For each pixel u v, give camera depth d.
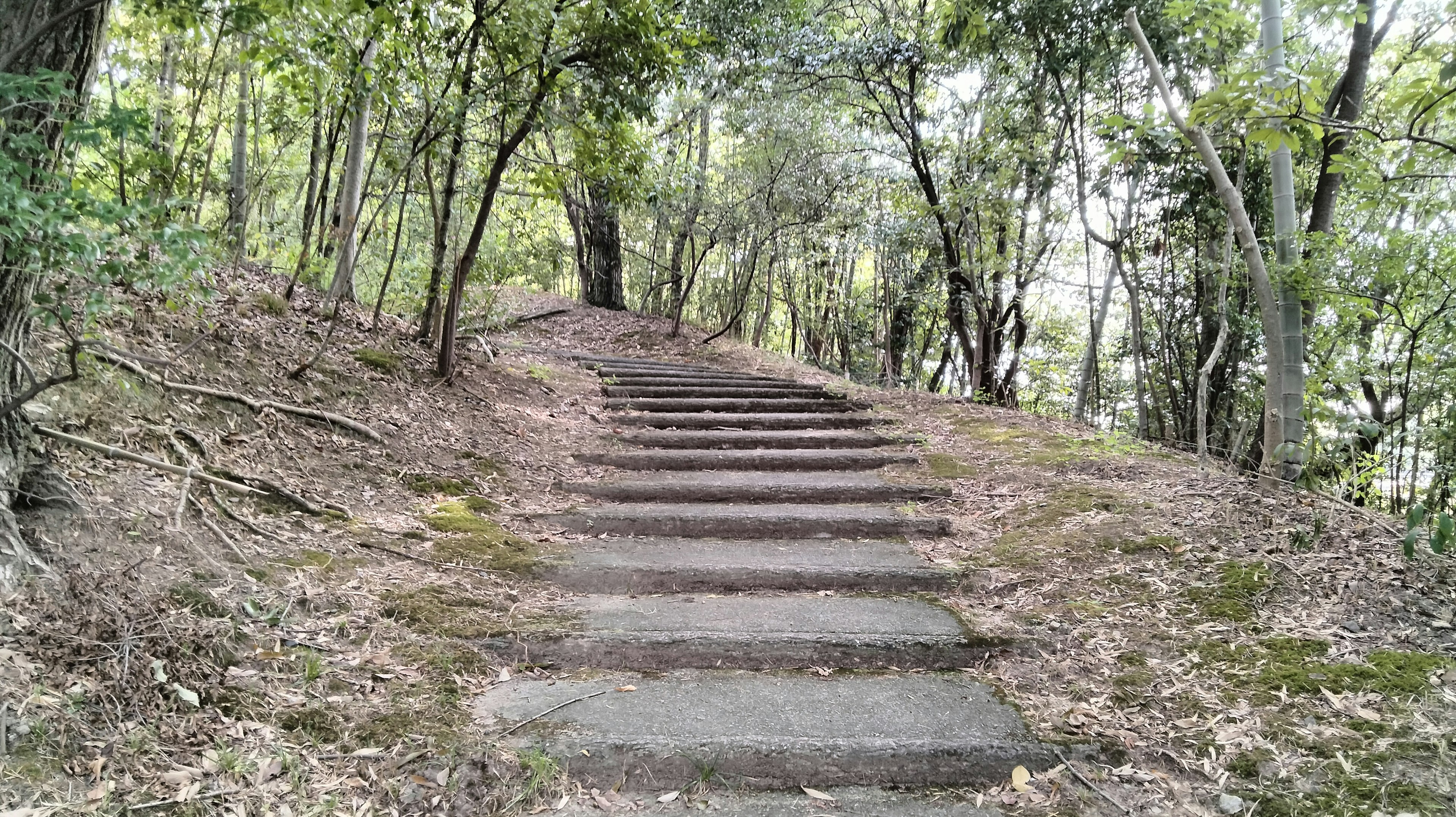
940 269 10.30
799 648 3.15
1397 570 3.40
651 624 3.36
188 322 4.48
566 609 3.51
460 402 6.25
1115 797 2.34
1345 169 4.03
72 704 2.07
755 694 2.87
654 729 2.58
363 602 3.12
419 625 3.07
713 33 9.02
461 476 4.99
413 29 4.75
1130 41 6.89
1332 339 6.60
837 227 11.38
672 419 7.29
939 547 4.43
